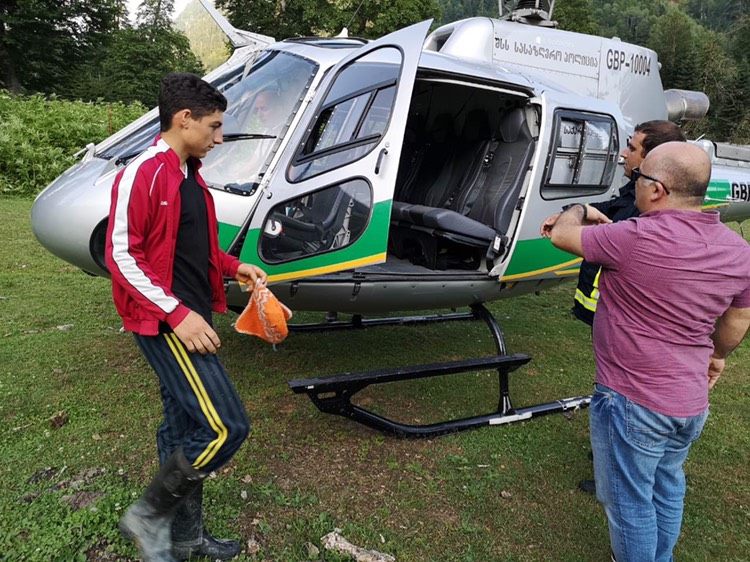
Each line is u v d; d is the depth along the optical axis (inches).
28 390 137.3
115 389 140.7
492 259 148.4
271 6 877.8
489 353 186.1
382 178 115.3
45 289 214.7
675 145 76.3
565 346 199.3
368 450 123.7
